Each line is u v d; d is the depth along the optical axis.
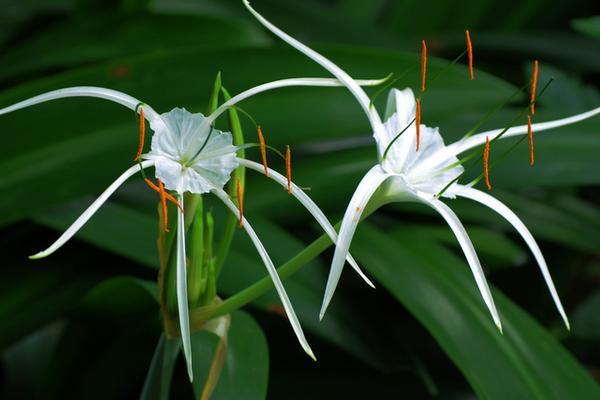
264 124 1.17
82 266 1.18
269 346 1.22
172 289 0.96
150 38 1.32
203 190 0.91
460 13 1.83
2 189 1.11
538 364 1.09
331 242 0.93
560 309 0.89
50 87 1.14
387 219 1.27
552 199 1.41
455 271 1.17
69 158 1.13
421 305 1.12
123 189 1.21
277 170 1.23
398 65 1.21
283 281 1.15
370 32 1.61
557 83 1.42
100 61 1.30
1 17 1.42
